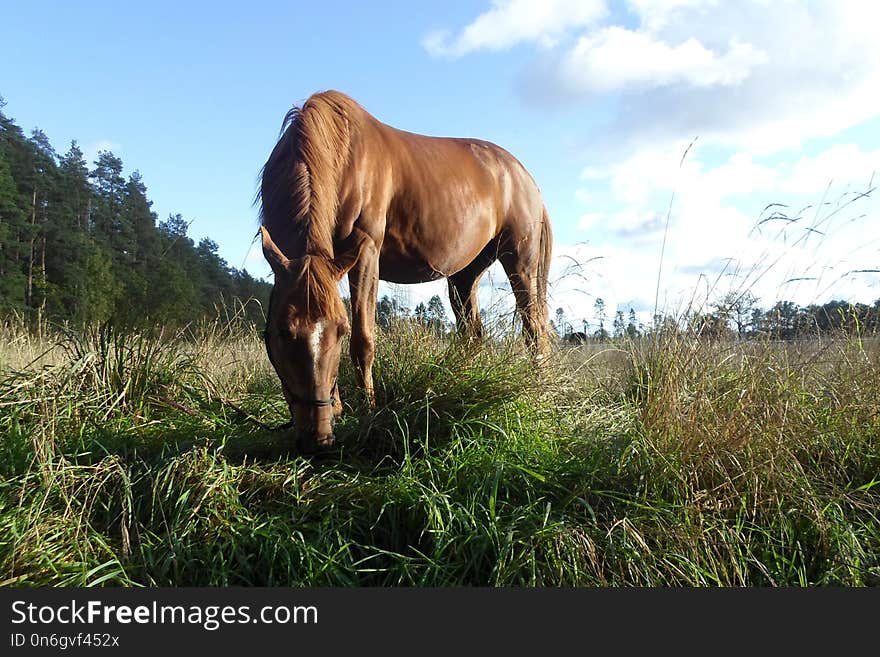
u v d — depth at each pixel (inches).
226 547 78.4
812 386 120.1
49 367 129.0
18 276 1097.4
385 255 160.7
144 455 102.9
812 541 83.3
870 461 102.0
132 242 1563.7
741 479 89.4
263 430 121.4
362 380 130.1
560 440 108.5
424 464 95.8
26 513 77.4
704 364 108.5
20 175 1285.7
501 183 194.2
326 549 78.4
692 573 75.0
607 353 161.9
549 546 75.3
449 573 74.8
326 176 122.7
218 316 198.7
